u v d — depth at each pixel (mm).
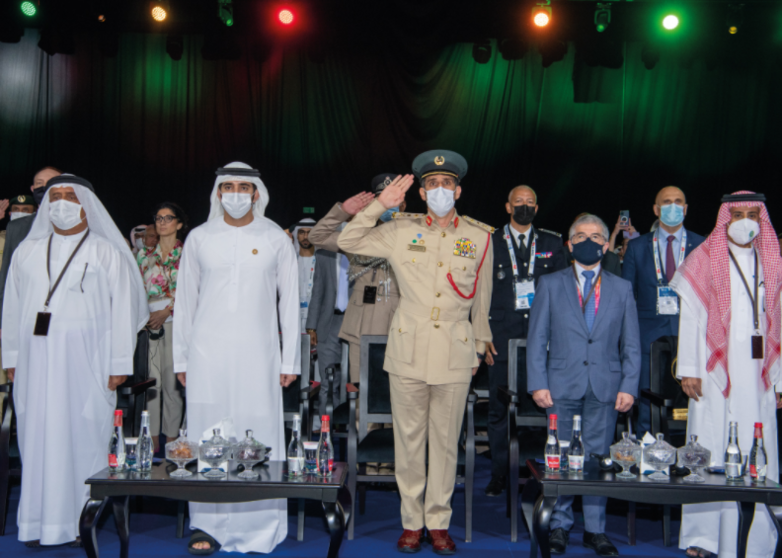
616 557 3240
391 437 3660
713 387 3266
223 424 2885
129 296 3570
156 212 5129
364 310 4391
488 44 8984
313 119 9438
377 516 3867
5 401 3764
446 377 3207
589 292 3354
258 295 3350
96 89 9461
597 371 3264
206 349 3289
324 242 3975
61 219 3400
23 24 9141
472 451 3514
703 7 8539
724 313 3256
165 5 8758
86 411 3428
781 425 4078
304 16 9016
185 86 9461
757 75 9102
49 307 3393
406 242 3309
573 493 2650
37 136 9461
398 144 9359
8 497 3742
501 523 3758
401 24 9047
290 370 3430
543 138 9344
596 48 8820
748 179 9172
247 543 3279
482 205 9406
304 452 2770
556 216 9383
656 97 9227
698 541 3289
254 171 3354
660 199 4277
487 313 3494
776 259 3285
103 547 3340
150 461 2793
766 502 2580
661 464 2689
